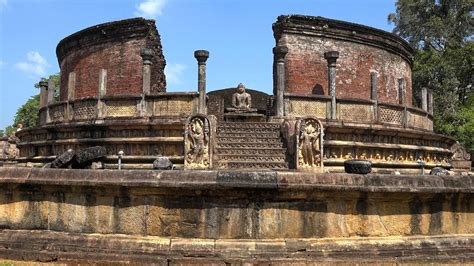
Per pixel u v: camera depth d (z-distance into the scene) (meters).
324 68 22.14
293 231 6.28
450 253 6.53
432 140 20.12
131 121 16.48
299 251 6.12
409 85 27.17
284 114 16.95
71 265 6.12
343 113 17.48
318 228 6.33
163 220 6.37
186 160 14.05
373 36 23.30
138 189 6.39
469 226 7.02
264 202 6.28
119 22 22.02
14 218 6.96
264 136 16.00
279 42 21.88
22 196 6.98
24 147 20.75
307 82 21.78
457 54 34.50
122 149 16.42
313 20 21.78
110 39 22.89
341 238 6.36
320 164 14.05
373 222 6.49
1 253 6.49
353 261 5.92
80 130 17.31
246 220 6.25
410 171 18.00
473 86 36.56
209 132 14.03
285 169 13.87
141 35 22.05
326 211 6.39
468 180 6.90
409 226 6.64
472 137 30.48
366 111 17.83
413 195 6.57
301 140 13.98
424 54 36.50
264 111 26.06
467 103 34.88
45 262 6.23
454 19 38.69
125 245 6.29
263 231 6.24
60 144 17.91
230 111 21.69
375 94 18.70
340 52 22.50
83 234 6.57
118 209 6.52
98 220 6.56
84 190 6.61
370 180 6.41
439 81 35.09
